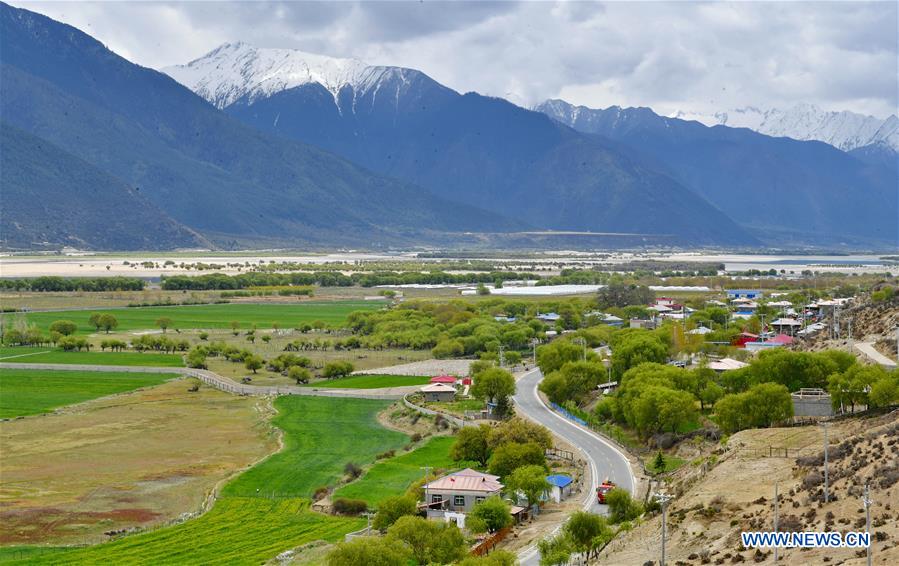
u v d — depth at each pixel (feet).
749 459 473.26
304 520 526.57
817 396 622.54
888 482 362.94
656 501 472.03
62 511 549.13
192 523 524.93
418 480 578.66
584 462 599.16
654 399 644.69
